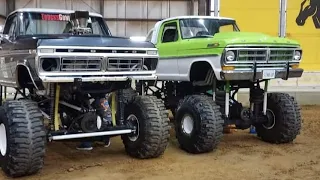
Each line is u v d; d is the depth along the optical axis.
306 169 5.38
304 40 13.45
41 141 4.74
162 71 7.73
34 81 4.89
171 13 21.41
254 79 6.32
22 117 4.71
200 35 7.48
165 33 7.96
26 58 4.97
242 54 6.20
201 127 6.08
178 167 5.45
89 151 6.36
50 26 6.18
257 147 6.78
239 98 11.98
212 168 5.41
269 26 13.43
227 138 7.60
